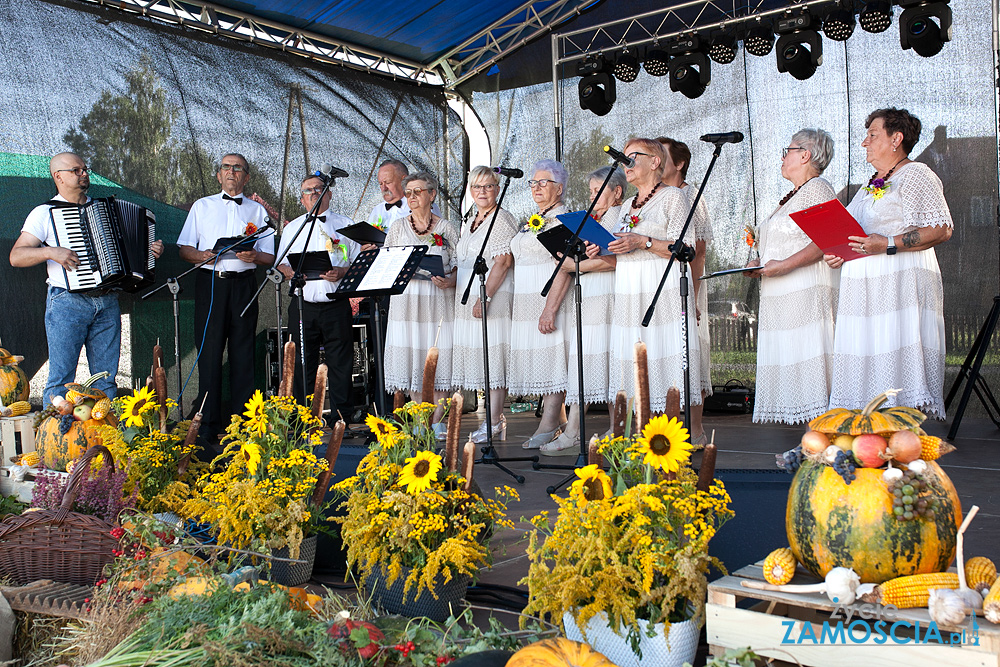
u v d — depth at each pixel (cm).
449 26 755
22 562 272
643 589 195
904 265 427
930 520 179
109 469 296
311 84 739
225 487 293
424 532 248
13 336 564
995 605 164
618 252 443
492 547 316
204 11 673
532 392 557
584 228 423
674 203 454
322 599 248
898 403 428
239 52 693
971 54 661
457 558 237
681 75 688
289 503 284
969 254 658
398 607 257
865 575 181
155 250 562
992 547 276
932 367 432
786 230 446
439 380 598
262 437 297
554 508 372
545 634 221
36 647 250
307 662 202
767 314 462
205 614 215
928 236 415
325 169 745
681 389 458
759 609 204
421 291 592
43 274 579
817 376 447
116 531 269
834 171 720
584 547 204
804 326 449
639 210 464
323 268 538
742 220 764
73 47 597
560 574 204
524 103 827
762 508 309
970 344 655
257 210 652
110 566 258
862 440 184
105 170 612
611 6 751
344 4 680
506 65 826
